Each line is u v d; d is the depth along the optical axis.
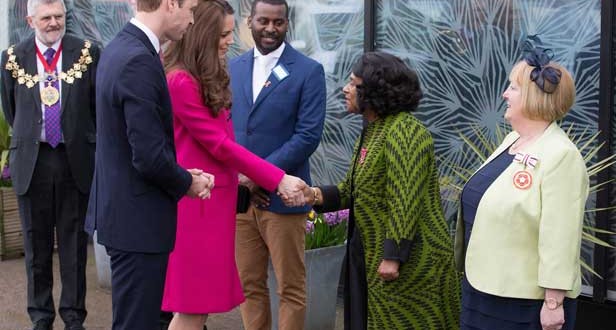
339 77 5.47
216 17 3.37
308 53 5.61
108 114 2.98
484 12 4.79
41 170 4.61
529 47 3.00
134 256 3.03
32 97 4.60
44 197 4.64
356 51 5.38
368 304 3.45
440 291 3.38
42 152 4.61
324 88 4.18
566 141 2.87
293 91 4.10
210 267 3.44
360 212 3.41
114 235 3.02
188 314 3.48
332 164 5.57
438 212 3.41
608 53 4.25
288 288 4.15
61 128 4.60
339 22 5.44
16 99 4.65
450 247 3.42
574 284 2.84
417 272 3.34
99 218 3.07
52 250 4.74
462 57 4.90
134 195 3.00
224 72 3.41
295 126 4.13
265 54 4.20
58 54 4.62
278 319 4.46
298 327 4.18
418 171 3.29
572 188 2.81
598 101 4.35
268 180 3.52
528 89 2.89
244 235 4.18
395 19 5.16
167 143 3.01
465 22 4.88
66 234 4.68
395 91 3.34
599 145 4.31
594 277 4.40
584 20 4.41
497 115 4.79
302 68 4.14
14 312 5.24
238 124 4.19
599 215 4.35
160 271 3.09
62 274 4.71
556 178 2.80
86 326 4.96
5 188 6.45
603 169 4.32
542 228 2.81
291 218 4.07
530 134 2.94
